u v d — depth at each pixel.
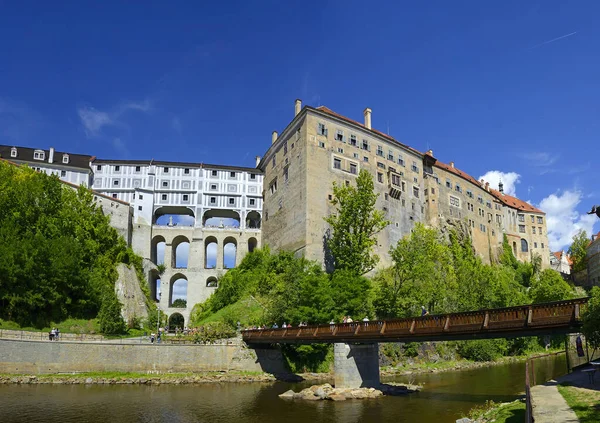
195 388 41.38
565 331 23.36
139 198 88.44
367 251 70.12
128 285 70.69
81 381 41.62
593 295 21.66
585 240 129.62
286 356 52.25
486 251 111.75
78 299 57.25
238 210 93.19
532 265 119.50
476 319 27.66
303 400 35.50
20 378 40.69
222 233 90.62
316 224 75.75
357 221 70.50
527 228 129.38
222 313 69.12
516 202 136.50
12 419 28.17
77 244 63.09
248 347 50.22
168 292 85.44
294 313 55.25
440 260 75.81
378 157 88.50
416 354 59.22
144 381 43.06
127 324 64.75
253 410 31.88
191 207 90.81
